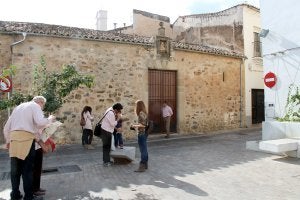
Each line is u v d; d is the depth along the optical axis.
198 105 14.09
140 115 6.54
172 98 13.46
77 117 10.77
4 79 8.50
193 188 5.18
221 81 15.08
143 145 6.54
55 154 8.92
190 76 13.84
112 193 4.98
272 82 9.92
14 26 10.41
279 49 9.74
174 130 13.49
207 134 13.59
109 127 7.14
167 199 4.61
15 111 4.49
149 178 5.91
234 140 11.45
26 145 4.32
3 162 7.94
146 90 12.43
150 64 12.58
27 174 4.42
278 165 6.86
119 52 11.77
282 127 8.67
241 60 16.02
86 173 6.47
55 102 6.17
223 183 5.46
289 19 9.44
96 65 11.23
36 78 6.68
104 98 11.34
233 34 16.83
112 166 7.12
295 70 9.30
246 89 16.30
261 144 7.57
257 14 17.28
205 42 18.25
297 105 9.16
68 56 10.69
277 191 4.93
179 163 7.31
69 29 11.84
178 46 13.28
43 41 10.29
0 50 9.83
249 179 5.71
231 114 15.48
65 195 4.92
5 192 5.23
